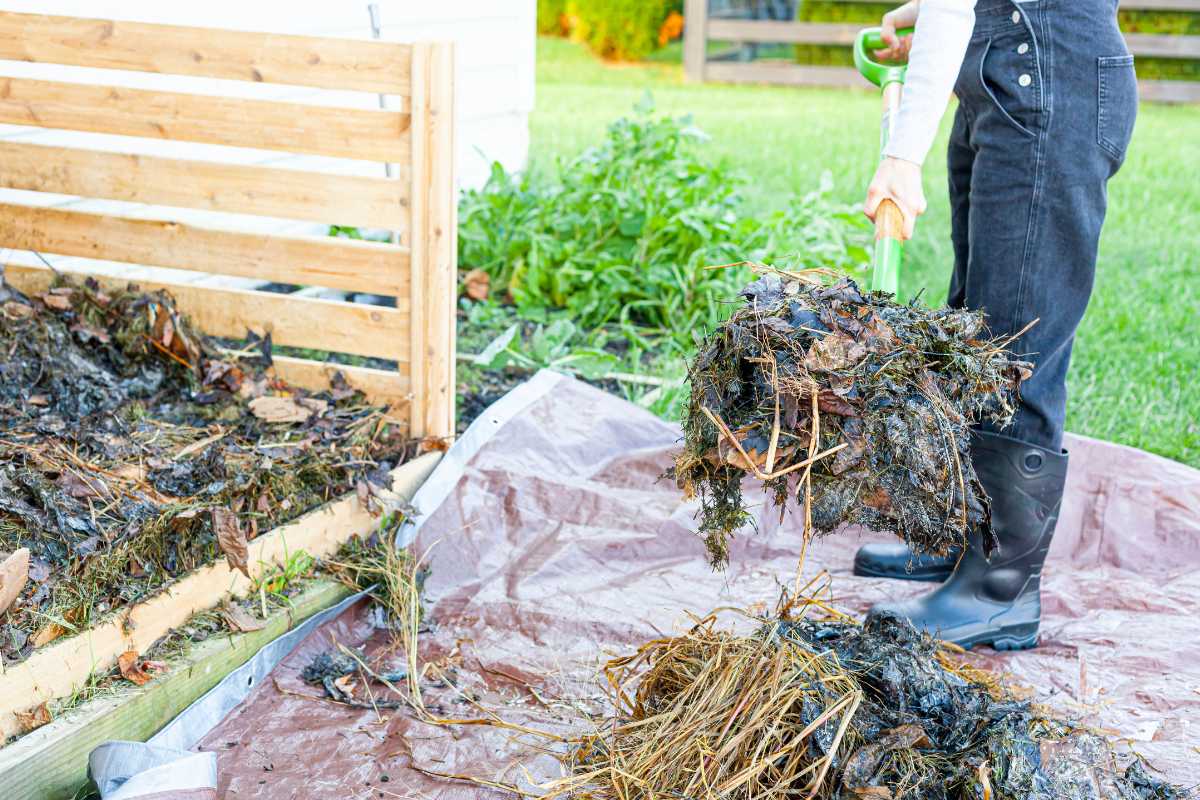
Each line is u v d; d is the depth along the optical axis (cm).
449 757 196
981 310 188
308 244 272
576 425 296
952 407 177
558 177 480
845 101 1084
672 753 175
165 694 198
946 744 172
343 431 269
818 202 488
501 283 437
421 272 265
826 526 175
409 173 258
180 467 242
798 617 197
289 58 257
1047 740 168
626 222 430
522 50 527
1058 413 225
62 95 275
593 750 189
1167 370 404
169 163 275
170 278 375
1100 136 207
